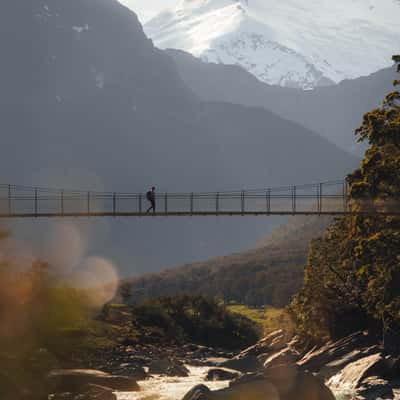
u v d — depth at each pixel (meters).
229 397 82.81
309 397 86.19
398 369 158.50
